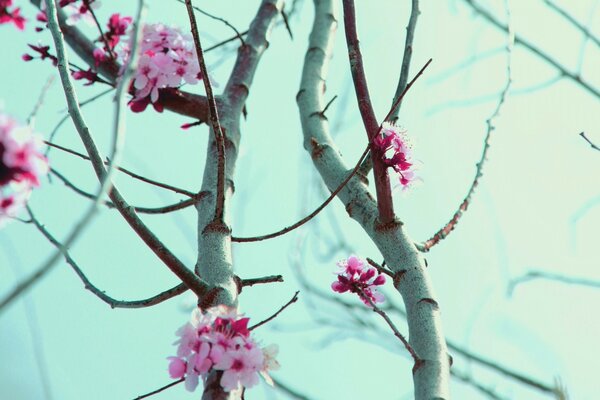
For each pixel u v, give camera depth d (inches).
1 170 58.0
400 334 61.4
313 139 68.7
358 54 64.3
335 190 65.2
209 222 65.1
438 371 60.8
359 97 63.8
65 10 76.5
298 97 71.9
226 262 63.6
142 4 58.3
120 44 75.4
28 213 68.2
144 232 62.2
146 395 61.5
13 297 52.7
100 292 64.3
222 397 59.8
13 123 58.1
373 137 63.2
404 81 67.3
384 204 64.0
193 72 71.7
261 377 62.3
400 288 63.3
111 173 55.4
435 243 65.6
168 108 72.2
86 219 53.9
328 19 75.5
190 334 60.5
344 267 67.0
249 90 73.1
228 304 62.2
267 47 75.2
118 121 56.3
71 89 63.2
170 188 66.7
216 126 63.3
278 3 76.5
